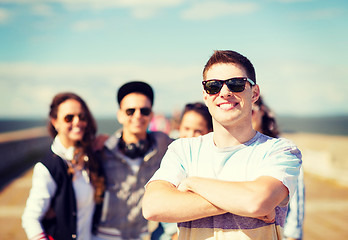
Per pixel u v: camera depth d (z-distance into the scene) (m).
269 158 1.38
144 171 2.69
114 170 2.66
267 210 1.25
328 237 5.88
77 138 2.54
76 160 2.48
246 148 1.44
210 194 1.29
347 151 15.66
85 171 2.52
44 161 2.44
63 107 2.54
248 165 1.41
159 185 1.44
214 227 1.37
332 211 7.57
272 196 1.26
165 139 2.88
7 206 7.95
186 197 1.33
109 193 2.64
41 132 28.97
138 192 2.67
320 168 12.34
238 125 1.43
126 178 2.66
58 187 2.43
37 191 2.38
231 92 1.37
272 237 1.35
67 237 2.42
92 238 2.67
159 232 2.71
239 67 1.39
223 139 1.47
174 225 2.55
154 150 2.73
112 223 2.63
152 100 2.79
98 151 2.69
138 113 2.67
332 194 9.29
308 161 13.40
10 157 14.70
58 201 2.41
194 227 1.41
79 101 2.61
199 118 2.71
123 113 2.72
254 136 1.48
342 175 10.91
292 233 2.47
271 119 2.78
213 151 1.48
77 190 2.48
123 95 2.71
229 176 1.42
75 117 2.54
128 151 2.65
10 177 12.27
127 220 2.64
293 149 1.42
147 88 2.72
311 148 17.03
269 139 1.47
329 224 6.63
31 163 16.34
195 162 1.51
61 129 2.55
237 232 1.34
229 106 1.39
